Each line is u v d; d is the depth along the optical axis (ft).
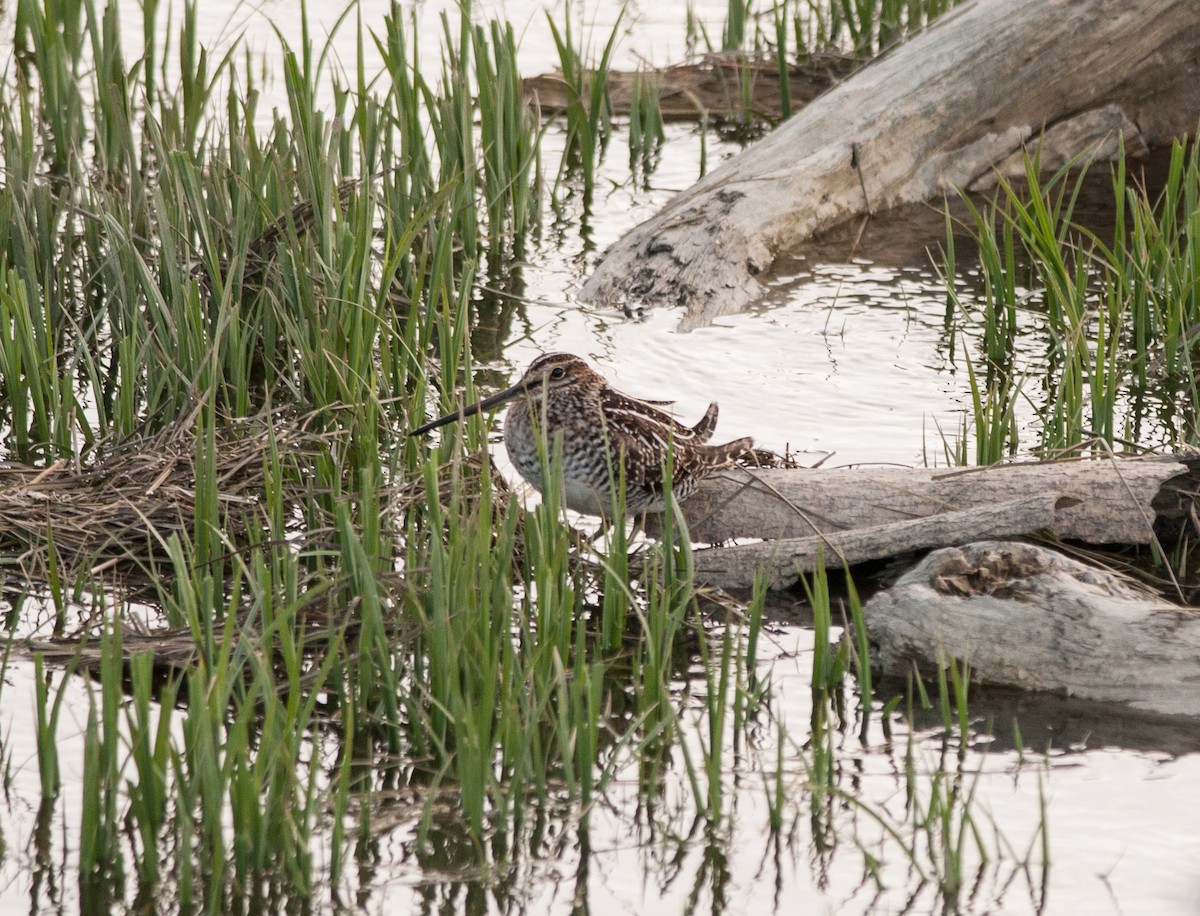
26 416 41.32
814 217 57.62
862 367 48.01
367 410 39.42
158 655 31.19
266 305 45.16
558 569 31.58
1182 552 36.76
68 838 26.14
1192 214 47.60
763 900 25.04
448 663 28.22
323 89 66.23
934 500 36.65
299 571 34.19
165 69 64.39
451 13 75.15
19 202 46.88
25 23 67.10
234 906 24.66
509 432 36.37
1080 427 40.37
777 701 31.07
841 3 75.51
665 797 27.76
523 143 56.65
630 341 49.49
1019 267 55.67
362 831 25.99
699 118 69.56
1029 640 31.73
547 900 25.02
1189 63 63.62
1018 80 60.95
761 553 35.65
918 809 26.76
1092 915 24.50
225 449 38.55
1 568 35.14
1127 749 29.45
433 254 50.85
